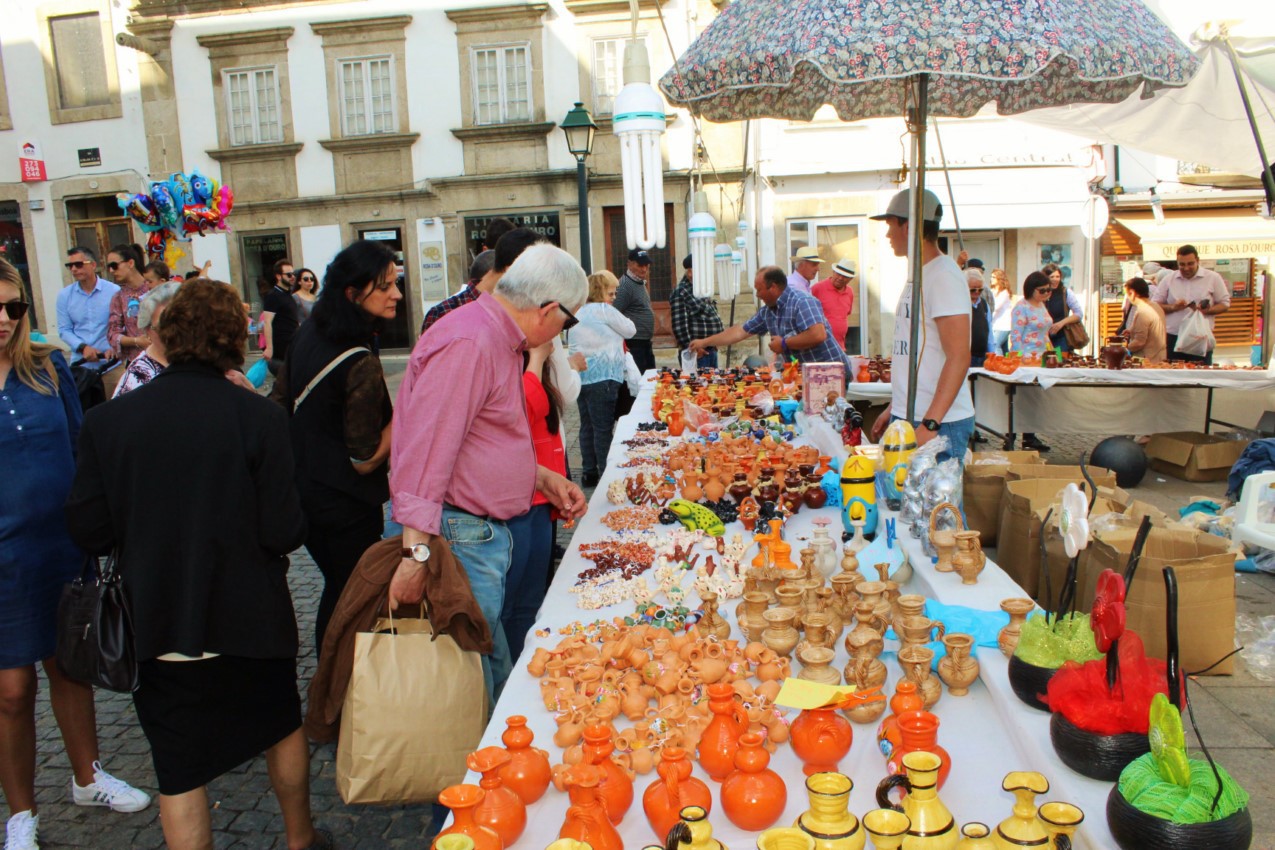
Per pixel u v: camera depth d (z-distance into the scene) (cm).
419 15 1602
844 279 871
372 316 314
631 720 193
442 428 233
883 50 231
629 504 372
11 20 1686
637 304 833
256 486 233
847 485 289
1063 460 770
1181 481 666
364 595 231
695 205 917
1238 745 269
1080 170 1397
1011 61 229
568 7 1550
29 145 1712
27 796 277
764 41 261
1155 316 827
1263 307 1493
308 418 310
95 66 1694
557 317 254
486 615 259
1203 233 1194
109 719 378
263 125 1677
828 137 1510
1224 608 298
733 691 174
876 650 196
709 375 695
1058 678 160
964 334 338
